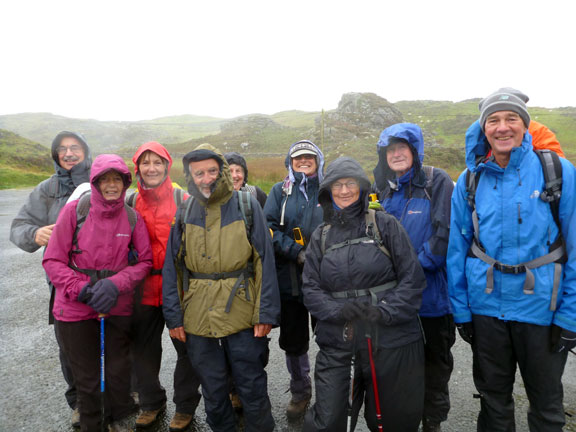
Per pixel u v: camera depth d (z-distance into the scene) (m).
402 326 2.27
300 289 3.00
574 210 2.10
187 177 2.50
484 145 2.35
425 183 2.66
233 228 2.51
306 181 3.05
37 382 3.44
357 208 2.40
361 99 61.47
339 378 2.29
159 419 2.97
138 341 2.88
